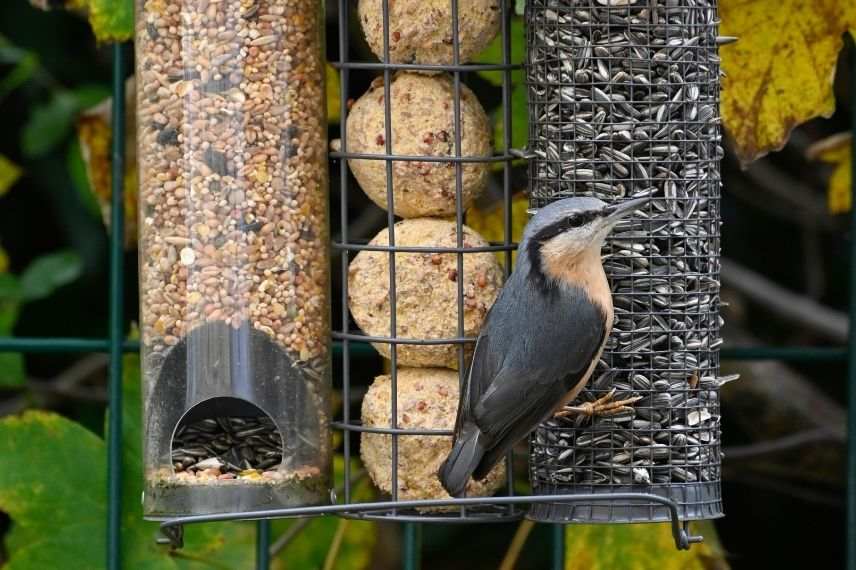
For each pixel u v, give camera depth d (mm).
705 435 10719
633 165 10531
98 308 14117
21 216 14383
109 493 11211
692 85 10562
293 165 10609
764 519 13898
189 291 10531
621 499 9672
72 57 13875
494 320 10328
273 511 9531
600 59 10523
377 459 10789
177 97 10539
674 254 10633
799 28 11117
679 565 11367
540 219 10250
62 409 13711
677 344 10641
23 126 14195
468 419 10227
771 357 11289
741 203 14320
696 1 10562
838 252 14297
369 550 12180
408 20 10531
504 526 13844
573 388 10258
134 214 12375
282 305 10578
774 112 11148
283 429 10555
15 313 12867
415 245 10602
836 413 13250
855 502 11258
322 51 10805
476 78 12742
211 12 10516
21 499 11266
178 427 10680
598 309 10211
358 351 11734
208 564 11406
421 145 10547
